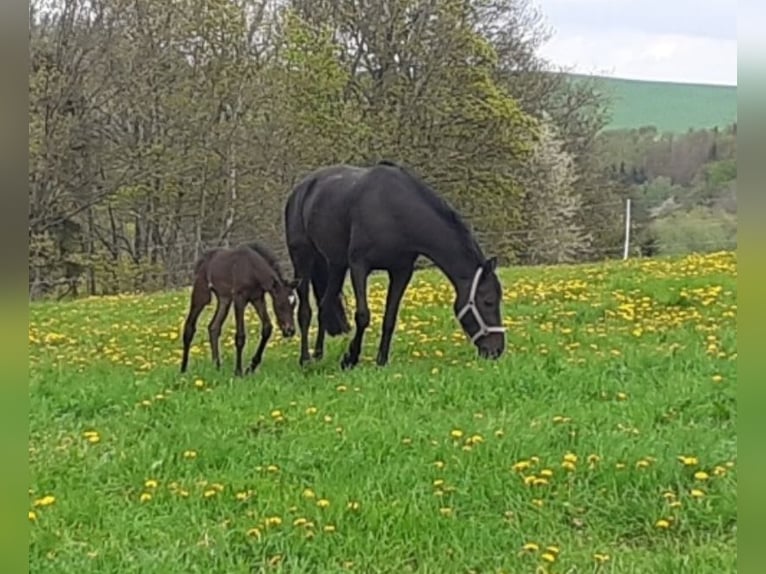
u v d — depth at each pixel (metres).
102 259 27.88
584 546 4.81
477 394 7.73
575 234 31.47
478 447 6.16
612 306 11.82
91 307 15.44
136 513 5.33
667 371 8.20
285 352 10.48
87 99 24.55
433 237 9.12
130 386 8.51
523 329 10.64
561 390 7.71
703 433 6.28
